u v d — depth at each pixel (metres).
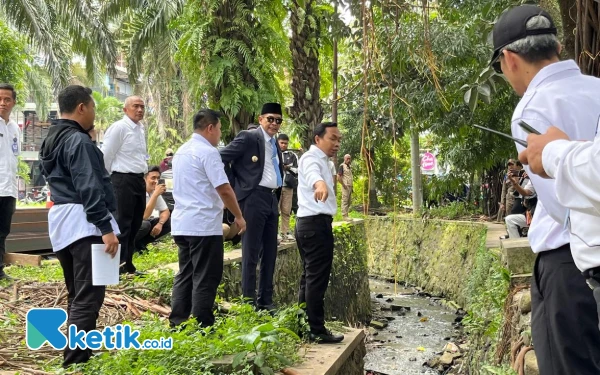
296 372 3.97
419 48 4.18
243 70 8.91
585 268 2.00
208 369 3.72
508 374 3.98
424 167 16.42
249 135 5.48
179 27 9.23
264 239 5.67
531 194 8.24
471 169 14.16
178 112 22.00
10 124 6.41
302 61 9.62
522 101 2.28
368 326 10.88
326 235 4.81
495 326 5.82
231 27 8.70
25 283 6.17
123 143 6.29
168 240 9.48
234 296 6.73
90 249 3.70
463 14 8.60
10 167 6.31
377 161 18.02
